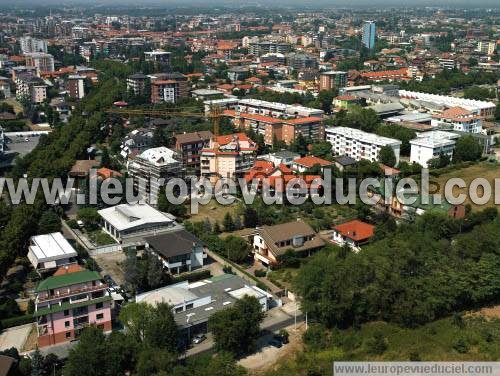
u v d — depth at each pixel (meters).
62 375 124.38
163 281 168.00
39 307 139.50
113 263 184.00
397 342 139.50
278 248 182.62
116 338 130.88
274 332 146.88
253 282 171.88
